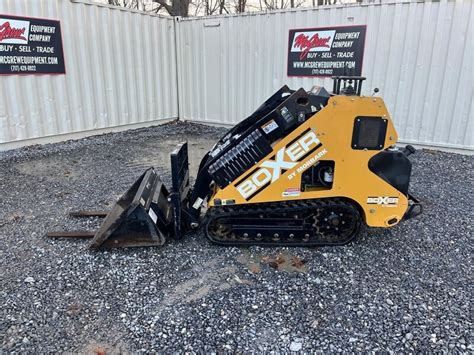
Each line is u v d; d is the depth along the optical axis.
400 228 3.81
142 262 3.16
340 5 6.98
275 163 3.18
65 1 7.09
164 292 2.77
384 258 3.23
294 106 3.09
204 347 2.24
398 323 2.43
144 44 8.72
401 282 2.89
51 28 6.95
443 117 6.65
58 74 7.21
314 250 3.34
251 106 8.61
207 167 3.39
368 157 3.16
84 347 2.25
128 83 8.55
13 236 3.67
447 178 5.41
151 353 2.20
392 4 6.56
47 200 4.61
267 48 8.06
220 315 2.52
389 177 3.23
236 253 3.30
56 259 3.22
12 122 6.74
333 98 3.04
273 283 2.87
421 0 6.32
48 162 6.21
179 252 3.32
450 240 3.57
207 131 8.87
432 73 6.56
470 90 6.36
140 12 8.45
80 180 5.36
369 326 2.41
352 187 3.22
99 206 4.43
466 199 4.62
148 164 6.20
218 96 9.12
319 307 2.59
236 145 3.21
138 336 2.33
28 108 6.91
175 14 12.85
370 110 3.06
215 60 8.93
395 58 6.76
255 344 2.26
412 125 6.92
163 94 9.44
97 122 8.10
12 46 6.47
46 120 7.22
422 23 6.42
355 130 3.10
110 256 3.26
